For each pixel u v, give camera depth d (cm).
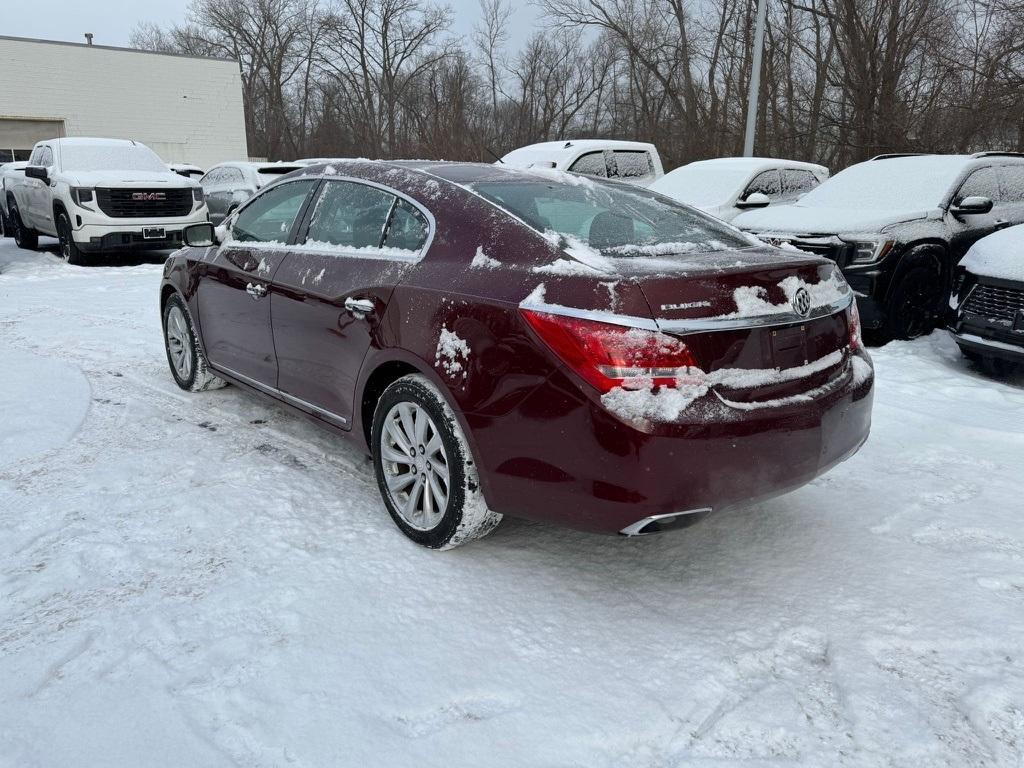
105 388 532
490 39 3522
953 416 498
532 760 210
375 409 341
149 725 219
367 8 4119
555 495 269
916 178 783
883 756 212
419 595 287
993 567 312
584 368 254
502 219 306
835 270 316
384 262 336
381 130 3991
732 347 262
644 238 319
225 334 455
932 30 1777
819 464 285
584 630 268
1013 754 213
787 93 2253
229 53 4719
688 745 216
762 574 307
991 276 578
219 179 1473
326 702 229
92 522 337
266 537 327
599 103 3588
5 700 228
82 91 2680
